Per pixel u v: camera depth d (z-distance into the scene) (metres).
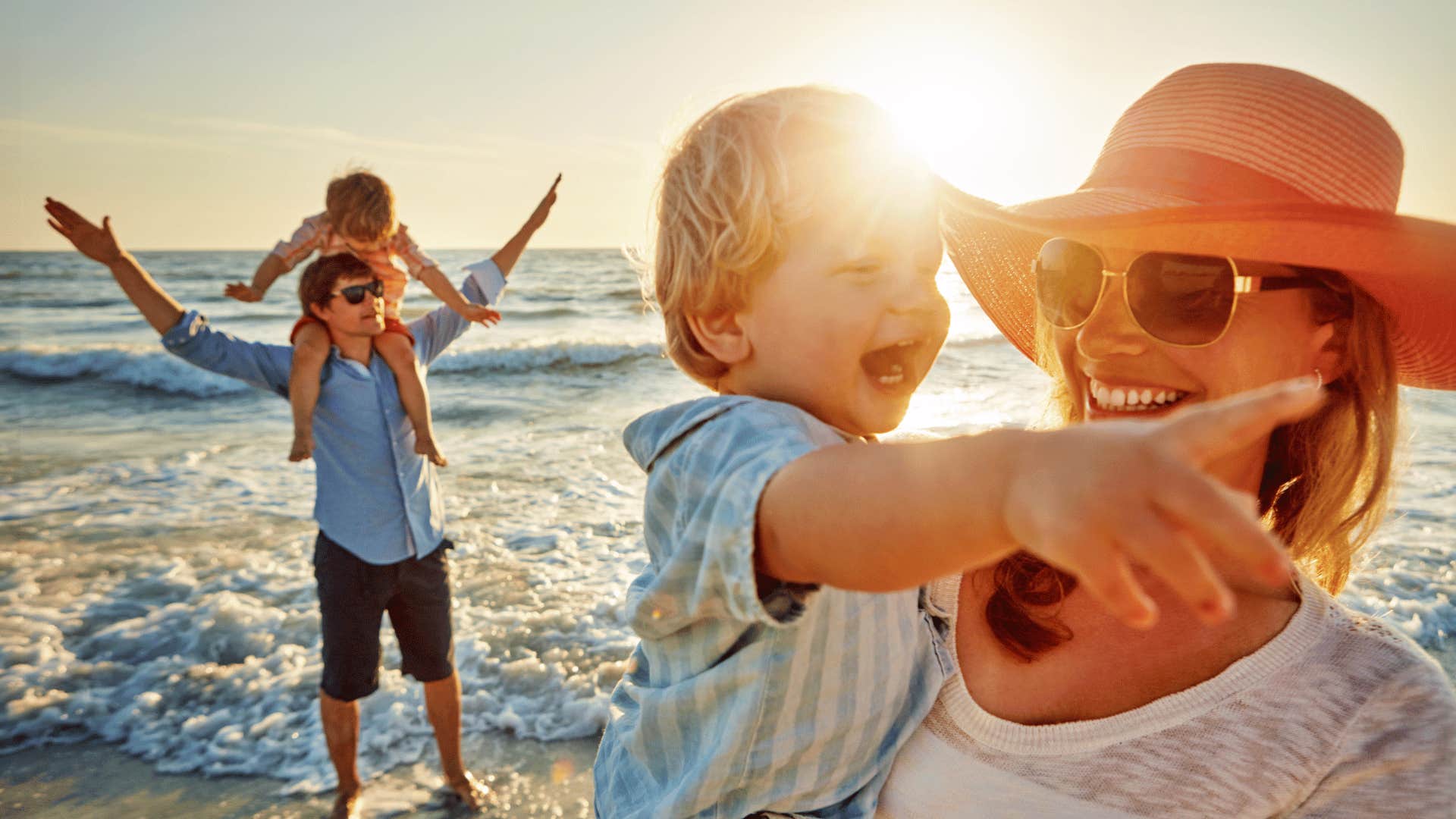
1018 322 1.96
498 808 4.05
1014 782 1.25
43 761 4.36
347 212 4.64
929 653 1.31
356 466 3.92
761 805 1.15
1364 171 1.33
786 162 1.06
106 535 7.22
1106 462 0.44
